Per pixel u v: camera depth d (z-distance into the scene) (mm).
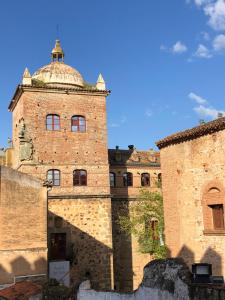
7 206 25016
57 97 39469
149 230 40594
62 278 31906
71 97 39906
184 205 24562
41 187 26656
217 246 22312
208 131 23156
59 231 37188
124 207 44188
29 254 25328
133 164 46031
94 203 38781
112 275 38188
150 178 46719
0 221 24688
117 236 43156
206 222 23109
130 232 41375
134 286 42625
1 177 24969
